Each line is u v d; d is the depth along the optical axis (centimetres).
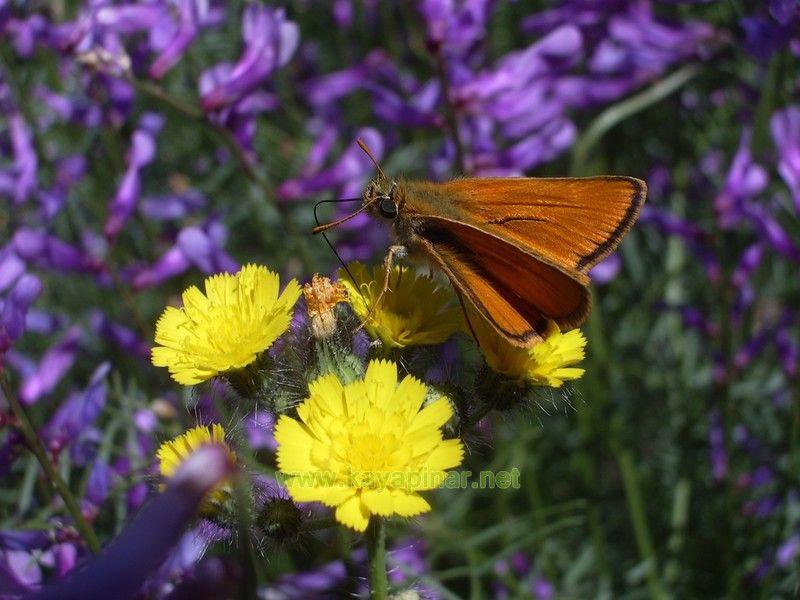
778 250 15
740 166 15
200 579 11
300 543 12
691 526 17
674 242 17
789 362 16
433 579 14
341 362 12
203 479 9
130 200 16
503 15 20
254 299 11
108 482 14
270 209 19
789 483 15
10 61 17
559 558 17
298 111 21
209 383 12
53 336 18
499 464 16
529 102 16
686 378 17
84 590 9
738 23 16
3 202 18
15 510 15
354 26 21
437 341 12
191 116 15
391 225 12
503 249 12
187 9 15
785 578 16
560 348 12
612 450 16
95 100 16
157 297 18
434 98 16
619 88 17
